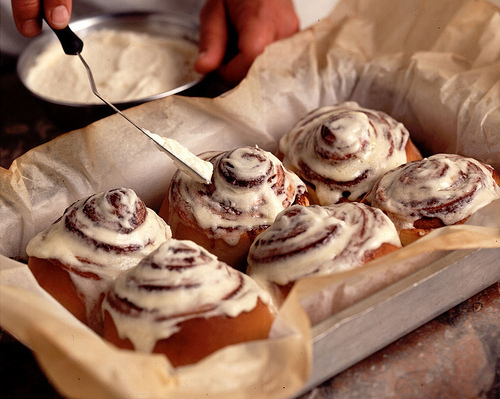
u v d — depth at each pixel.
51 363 0.56
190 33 0.95
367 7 0.86
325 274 0.60
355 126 0.72
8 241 0.71
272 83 0.82
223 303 0.58
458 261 0.60
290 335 0.54
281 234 0.62
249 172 0.67
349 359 0.60
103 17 0.96
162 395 0.53
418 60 0.81
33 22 0.75
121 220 0.64
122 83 0.90
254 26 0.89
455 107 0.76
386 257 0.58
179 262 0.59
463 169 0.67
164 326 0.57
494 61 0.78
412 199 0.66
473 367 0.61
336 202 0.72
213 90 0.93
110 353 0.53
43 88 0.90
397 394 0.60
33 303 0.58
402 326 0.62
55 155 0.74
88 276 0.63
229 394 0.54
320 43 0.85
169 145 0.68
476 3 0.80
